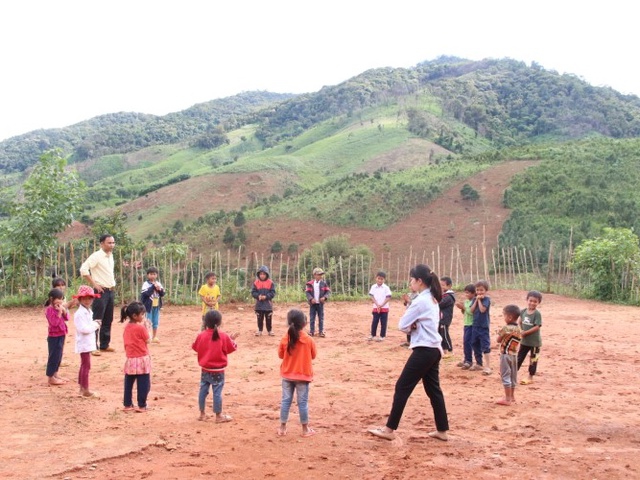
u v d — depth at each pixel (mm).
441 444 6664
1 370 10070
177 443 6434
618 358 12250
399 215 61812
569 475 5777
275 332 15469
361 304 22438
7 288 19578
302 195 75938
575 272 28828
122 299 19500
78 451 6109
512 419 7734
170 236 67812
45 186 19859
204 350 7301
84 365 8383
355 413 7906
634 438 6969
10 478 5352
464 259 51438
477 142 124688
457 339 14844
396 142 118188
